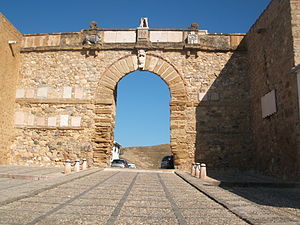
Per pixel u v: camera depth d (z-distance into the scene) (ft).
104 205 18.79
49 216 15.40
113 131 57.16
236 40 57.06
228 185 31.53
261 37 48.47
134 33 57.67
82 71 56.54
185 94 55.01
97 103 55.01
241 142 53.42
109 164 54.44
